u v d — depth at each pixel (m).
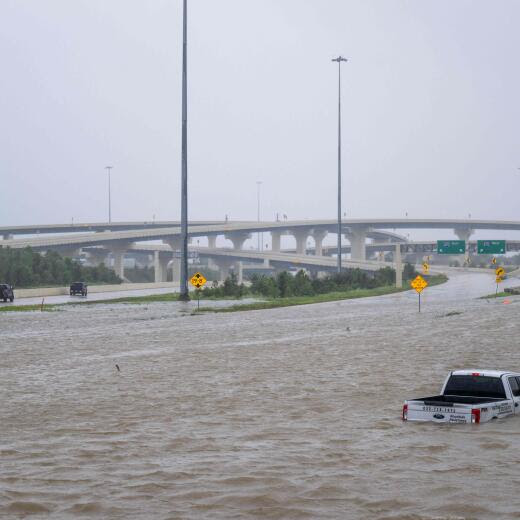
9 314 101.38
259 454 24.14
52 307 117.50
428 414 28.61
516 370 44.44
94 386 39.88
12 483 21.02
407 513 17.91
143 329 77.31
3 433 28.08
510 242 189.00
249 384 40.03
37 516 18.06
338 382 40.31
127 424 29.69
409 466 22.28
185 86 121.56
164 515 18.08
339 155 176.38
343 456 23.66
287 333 71.75
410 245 199.50
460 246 192.50
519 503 18.56
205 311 107.75
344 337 66.75
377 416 30.58
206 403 34.41
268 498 19.33
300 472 21.81
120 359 51.91
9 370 46.62
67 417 31.30
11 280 196.62
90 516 18.03
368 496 19.36
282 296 161.88
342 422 29.45
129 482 20.98
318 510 18.31
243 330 75.56
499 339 62.22
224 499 19.31
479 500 18.84
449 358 50.19
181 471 22.11
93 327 79.88
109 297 156.38
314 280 179.50
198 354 54.69
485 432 26.53
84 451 24.89
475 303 125.25
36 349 58.66
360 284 196.25
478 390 29.62
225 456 23.97
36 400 35.59
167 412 32.28
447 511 18.02
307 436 26.86
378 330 73.69
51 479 21.39
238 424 29.41
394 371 44.28
